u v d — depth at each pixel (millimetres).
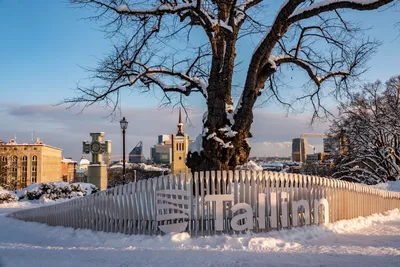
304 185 11664
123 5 11914
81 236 11180
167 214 10078
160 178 10352
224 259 7949
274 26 11508
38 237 11523
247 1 13484
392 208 17250
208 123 12188
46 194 26016
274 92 16922
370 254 8391
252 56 12016
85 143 31875
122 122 26000
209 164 11977
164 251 8758
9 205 23484
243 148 12375
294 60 14039
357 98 42219
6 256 8492
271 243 9281
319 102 16203
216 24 11812
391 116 43000
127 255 8430
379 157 46125
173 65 14000
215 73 12453
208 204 10047
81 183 28203
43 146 86812
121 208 11008
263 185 10633
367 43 14484
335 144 49469
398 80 44812
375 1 10516
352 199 13922
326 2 11242
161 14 12141
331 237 10555
